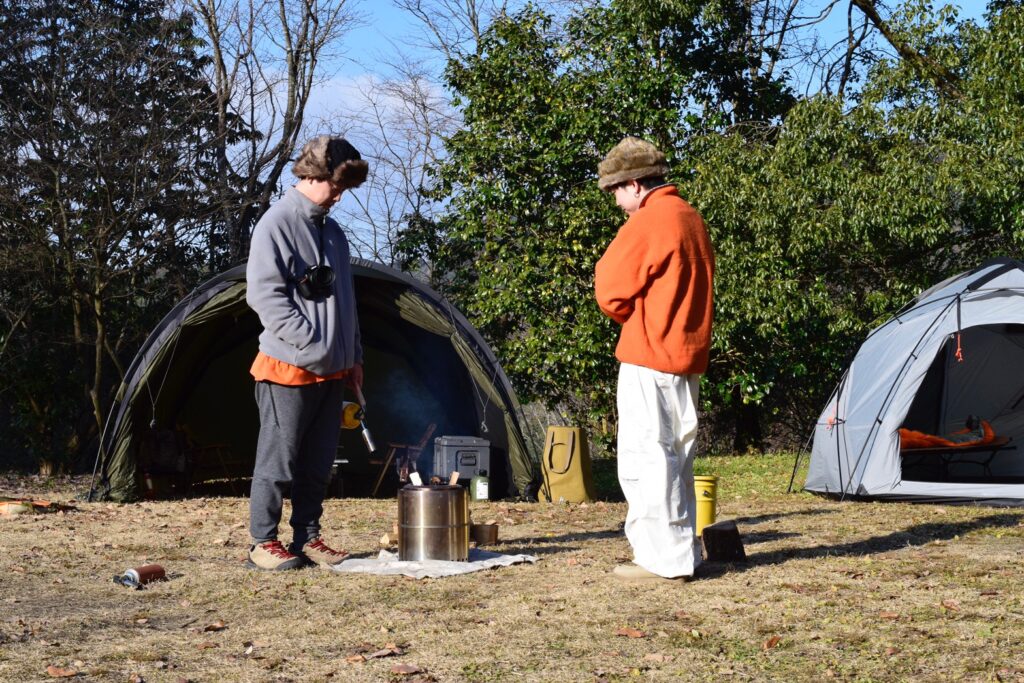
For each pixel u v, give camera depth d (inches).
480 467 398.6
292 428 198.7
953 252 611.2
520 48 600.4
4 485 492.4
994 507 330.0
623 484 186.2
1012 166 519.2
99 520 303.0
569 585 179.3
